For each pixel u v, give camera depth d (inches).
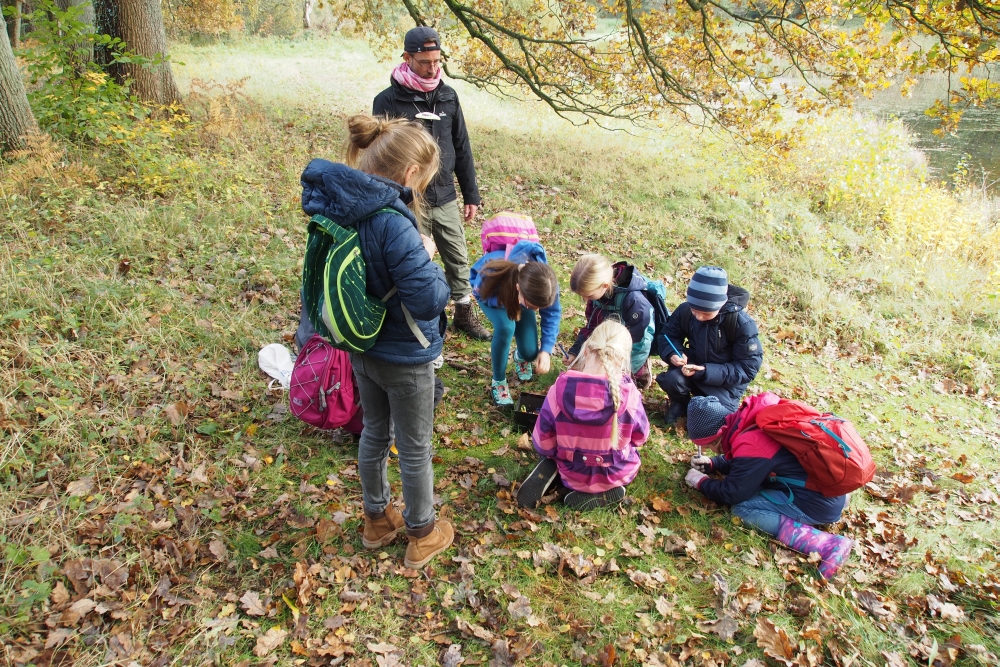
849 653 100.4
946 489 147.4
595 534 119.5
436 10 367.2
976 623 109.4
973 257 324.2
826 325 231.8
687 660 96.7
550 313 149.5
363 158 86.8
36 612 90.1
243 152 281.1
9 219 182.2
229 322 164.2
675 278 249.0
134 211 199.5
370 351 85.1
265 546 107.3
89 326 150.1
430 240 94.0
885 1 258.8
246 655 89.9
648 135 437.1
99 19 308.5
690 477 133.8
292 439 132.9
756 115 306.8
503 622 100.0
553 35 346.0
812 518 123.0
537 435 122.4
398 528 110.8
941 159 515.2
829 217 342.0
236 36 894.4
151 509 108.9
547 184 323.9
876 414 181.2
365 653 92.4
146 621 92.1
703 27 294.5
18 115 217.9
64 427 118.9
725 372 149.9
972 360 217.5
